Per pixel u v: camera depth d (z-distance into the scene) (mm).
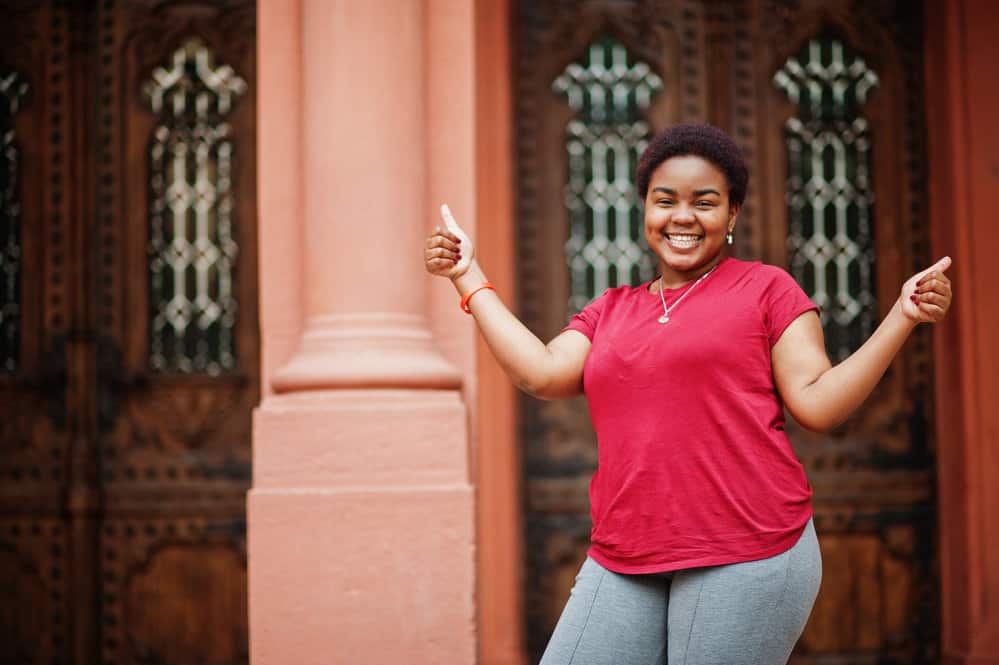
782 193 4566
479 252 3826
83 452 4426
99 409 4488
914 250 4602
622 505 1955
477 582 3424
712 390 1906
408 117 3568
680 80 4578
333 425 3373
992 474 4238
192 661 4395
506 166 4328
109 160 4562
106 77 4586
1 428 4484
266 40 3727
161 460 4461
